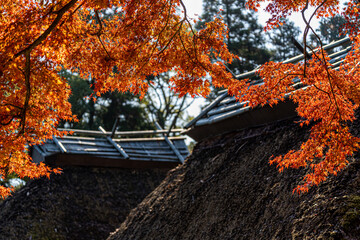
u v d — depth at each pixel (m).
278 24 4.78
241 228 5.05
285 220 4.38
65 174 11.15
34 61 4.18
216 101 8.32
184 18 4.41
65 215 10.16
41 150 11.24
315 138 4.00
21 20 3.85
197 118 8.38
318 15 4.55
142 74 4.46
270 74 4.10
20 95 4.32
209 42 4.50
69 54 4.50
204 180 7.00
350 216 3.68
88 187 11.18
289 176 5.00
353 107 4.00
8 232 9.30
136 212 8.20
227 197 5.87
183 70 4.46
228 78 4.43
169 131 13.18
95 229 10.21
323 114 4.05
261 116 6.88
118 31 4.38
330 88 4.00
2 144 4.25
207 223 5.86
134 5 4.18
